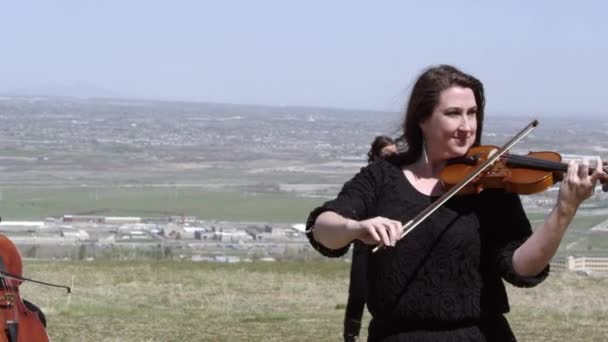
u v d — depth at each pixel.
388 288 4.23
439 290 4.18
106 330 14.51
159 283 22.91
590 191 3.84
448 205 4.25
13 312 7.20
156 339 13.66
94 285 22.38
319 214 4.34
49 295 20.22
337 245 4.13
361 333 14.00
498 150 4.45
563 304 19.03
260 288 22.19
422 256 4.20
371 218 4.28
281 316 16.73
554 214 3.92
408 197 4.34
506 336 4.26
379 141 7.56
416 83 4.40
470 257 4.19
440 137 4.32
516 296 20.31
